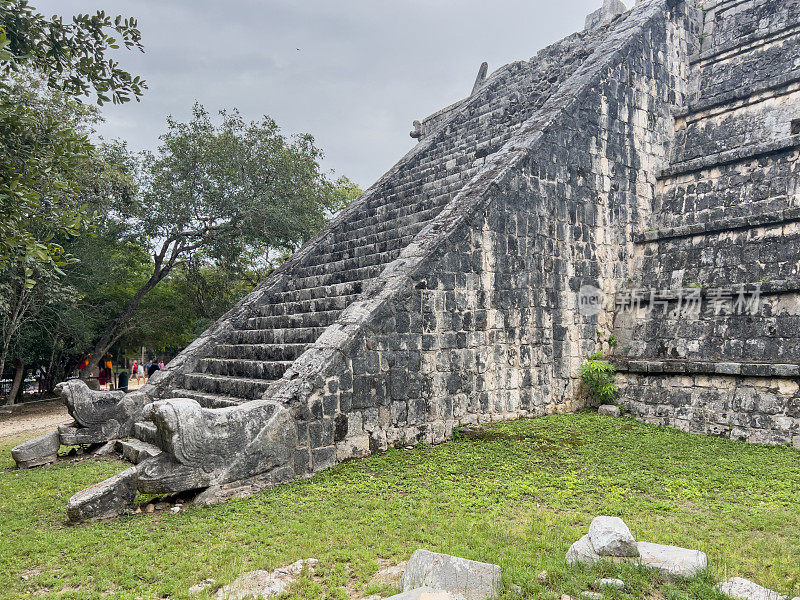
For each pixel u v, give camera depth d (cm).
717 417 1000
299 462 748
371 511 599
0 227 562
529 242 1084
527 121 1230
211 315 2283
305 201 2167
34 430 1397
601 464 786
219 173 2059
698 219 1218
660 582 401
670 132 1363
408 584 399
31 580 460
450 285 958
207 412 676
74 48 731
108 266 2078
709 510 598
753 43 1284
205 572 453
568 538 494
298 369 812
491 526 530
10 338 1705
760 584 403
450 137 1667
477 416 984
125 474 638
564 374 1141
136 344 2819
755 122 1200
